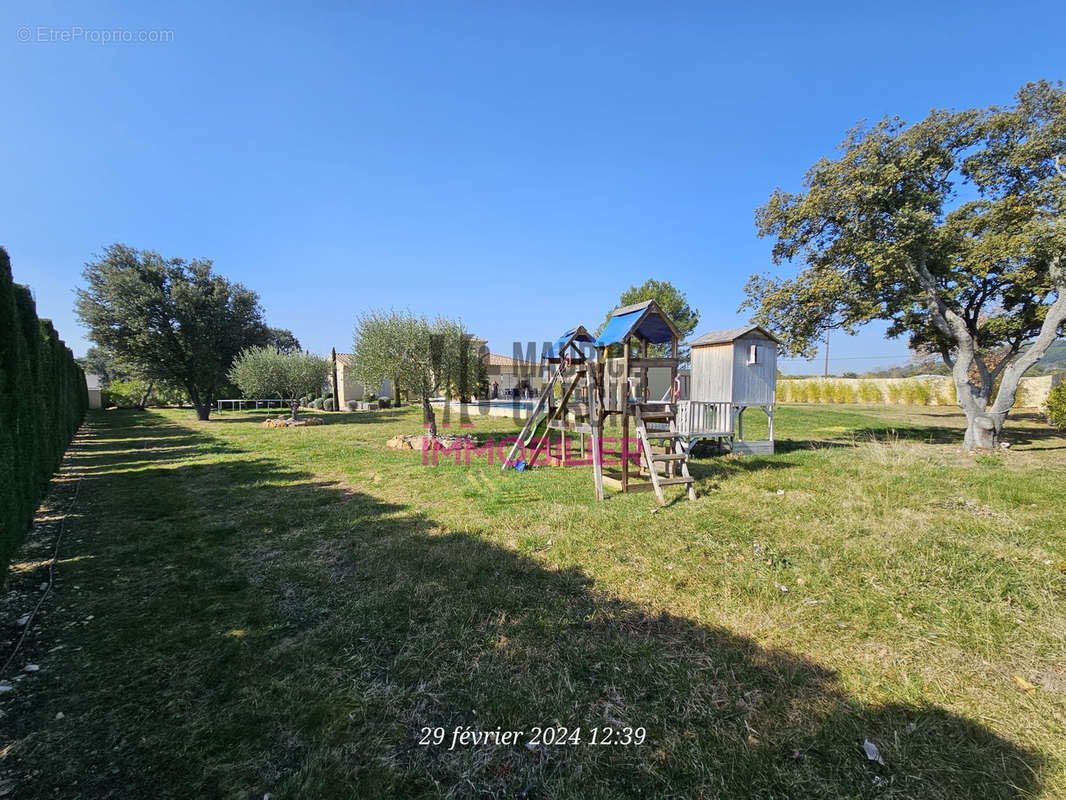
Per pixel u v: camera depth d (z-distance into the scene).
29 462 5.20
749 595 3.25
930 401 26.02
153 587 3.65
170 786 1.81
